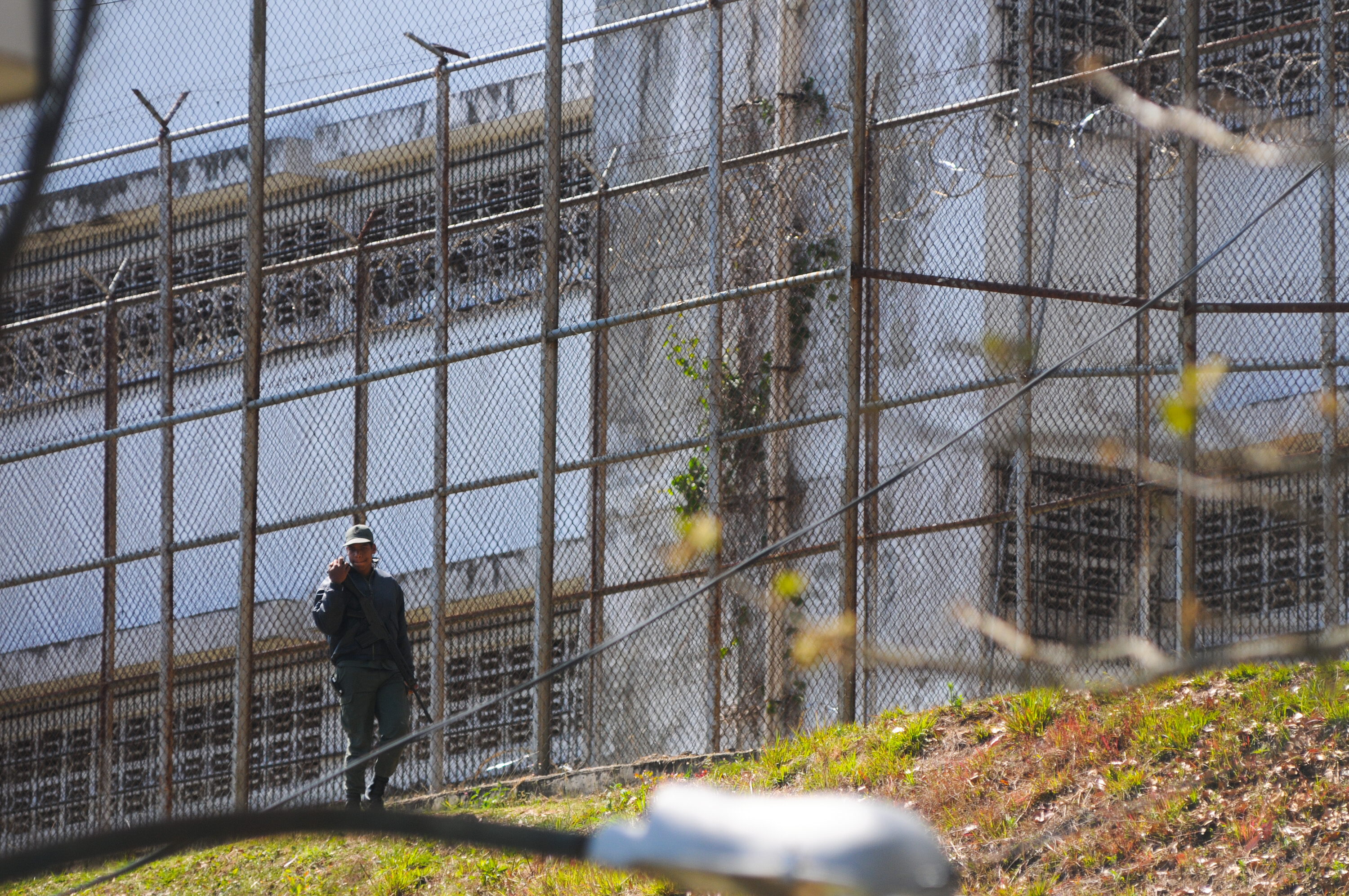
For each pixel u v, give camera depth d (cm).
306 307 4928
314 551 5069
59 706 4400
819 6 4572
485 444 4903
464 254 4991
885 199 4475
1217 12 4288
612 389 4684
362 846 3131
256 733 4550
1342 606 3406
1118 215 4316
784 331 4244
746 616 4181
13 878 395
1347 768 2306
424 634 4647
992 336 1147
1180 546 2881
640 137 4803
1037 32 4400
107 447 4272
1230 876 2169
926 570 4112
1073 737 2616
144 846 406
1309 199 3969
